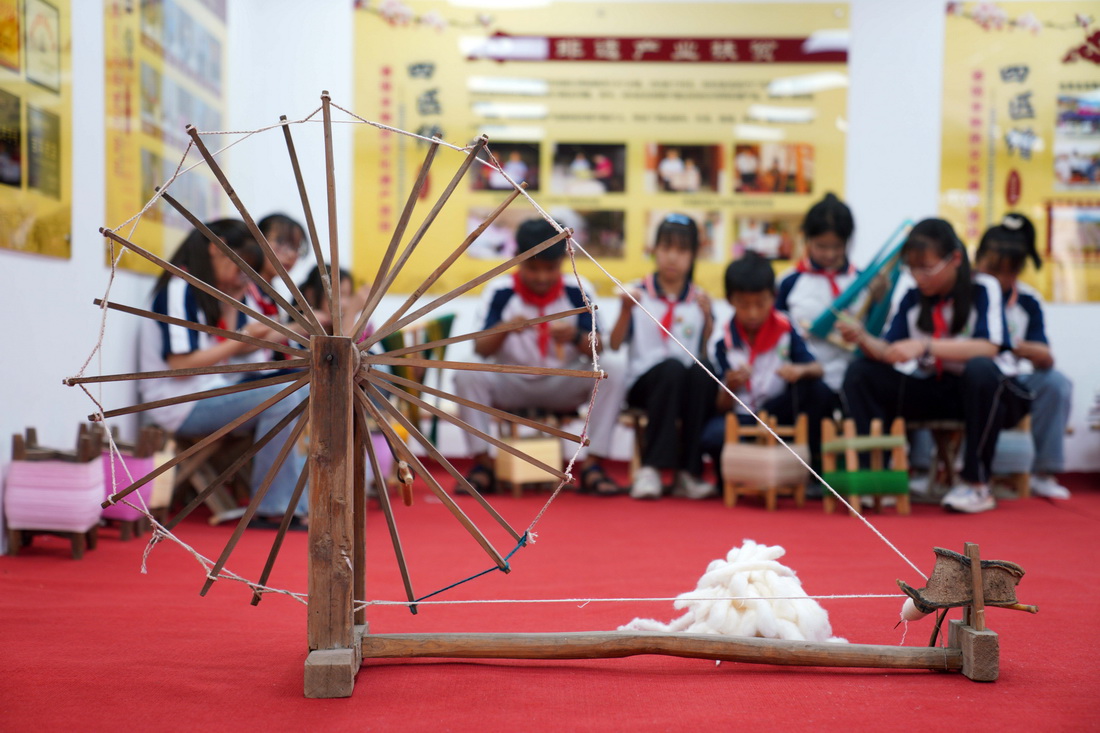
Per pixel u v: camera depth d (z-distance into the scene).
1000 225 5.09
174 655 1.88
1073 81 6.28
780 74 6.41
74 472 2.94
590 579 2.70
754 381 4.75
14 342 3.12
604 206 6.45
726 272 4.70
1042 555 3.17
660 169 6.44
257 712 1.55
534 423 1.73
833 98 6.41
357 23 6.39
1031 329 5.06
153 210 4.40
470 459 6.20
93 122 3.75
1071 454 6.09
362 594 1.88
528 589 2.55
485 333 1.74
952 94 6.35
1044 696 1.66
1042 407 4.95
